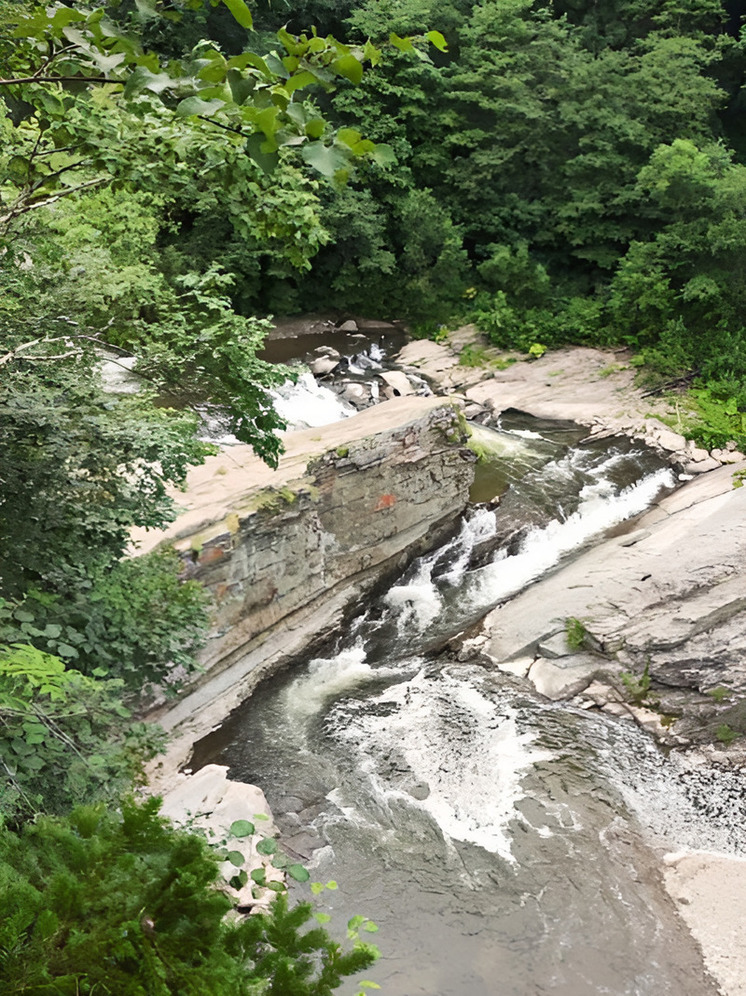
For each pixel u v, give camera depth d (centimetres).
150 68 301
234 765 1355
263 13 3095
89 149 605
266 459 987
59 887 232
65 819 268
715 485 2105
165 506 977
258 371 946
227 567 1472
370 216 3164
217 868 250
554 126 3322
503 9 3403
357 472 1747
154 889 240
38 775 648
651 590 1678
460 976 1019
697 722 1463
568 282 3403
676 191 2845
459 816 1270
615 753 1411
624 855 1210
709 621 1581
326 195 3102
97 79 375
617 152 3306
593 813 1284
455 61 3662
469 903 1123
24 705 536
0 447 811
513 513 2034
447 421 1947
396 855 1191
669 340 2753
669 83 3281
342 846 1205
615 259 3222
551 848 1217
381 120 3288
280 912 265
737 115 3794
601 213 3222
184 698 1430
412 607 1814
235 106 282
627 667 1563
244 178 580
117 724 786
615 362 2872
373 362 2991
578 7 3884
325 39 262
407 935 1069
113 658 880
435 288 3381
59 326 916
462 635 1697
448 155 3522
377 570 1839
